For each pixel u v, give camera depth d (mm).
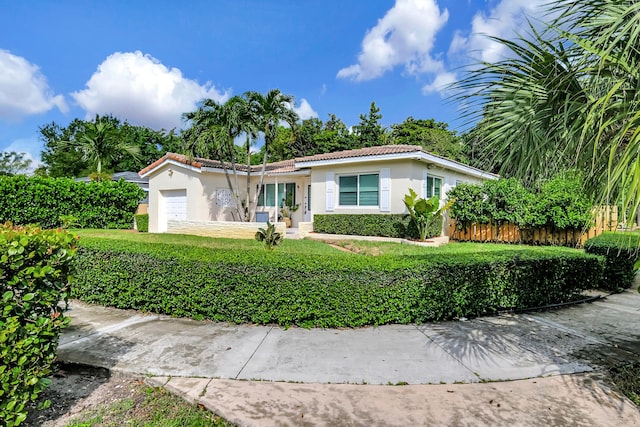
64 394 3254
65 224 11977
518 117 3578
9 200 13484
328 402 3047
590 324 5203
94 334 4574
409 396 3158
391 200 13062
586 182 3771
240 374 3520
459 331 4816
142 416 2924
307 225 14719
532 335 4699
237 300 5027
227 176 16469
